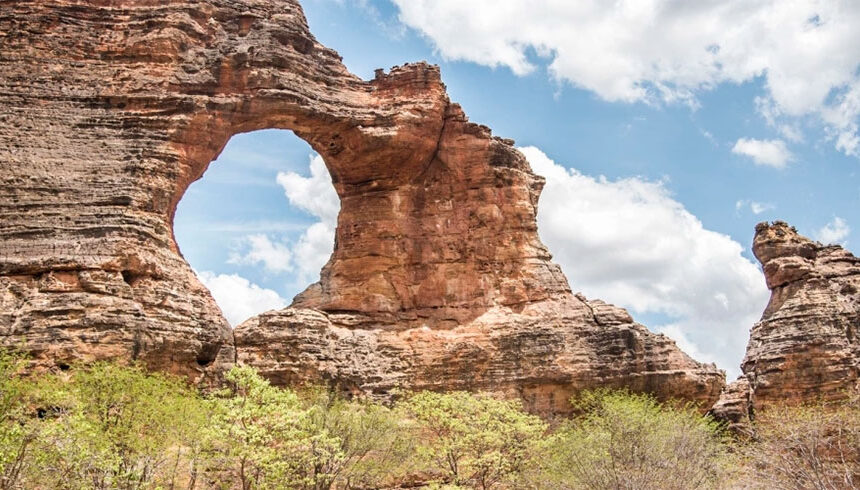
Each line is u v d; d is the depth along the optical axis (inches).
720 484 1533.0
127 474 1206.9
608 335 1963.6
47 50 1740.9
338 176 2149.4
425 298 2070.6
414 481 1739.7
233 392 1628.9
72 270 1551.4
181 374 1593.3
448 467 1753.2
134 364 1499.8
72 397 1311.5
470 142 2114.9
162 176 1713.8
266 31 1947.6
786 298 2156.7
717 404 2146.9
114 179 1663.4
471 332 1993.1
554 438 1689.2
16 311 1489.9
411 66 2112.5
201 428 1328.7
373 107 2062.0
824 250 2219.5
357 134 2021.4
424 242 2105.1
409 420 1771.7
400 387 1892.2
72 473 1189.1
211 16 1929.1
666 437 1599.4
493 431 1706.4
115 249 1583.4
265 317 1815.9
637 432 1572.3
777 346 2059.5
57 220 1598.2
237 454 1318.9
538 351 1953.7
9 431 1148.5
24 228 1578.5
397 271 2082.9
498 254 2078.0
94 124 1708.9
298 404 1455.5
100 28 1801.2
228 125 1845.5
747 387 2153.1
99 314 1505.9
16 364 1314.0
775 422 1684.3
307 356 1785.2
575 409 1937.7
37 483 1175.0
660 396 1931.6
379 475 1611.7
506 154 2133.4
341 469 1565.0
